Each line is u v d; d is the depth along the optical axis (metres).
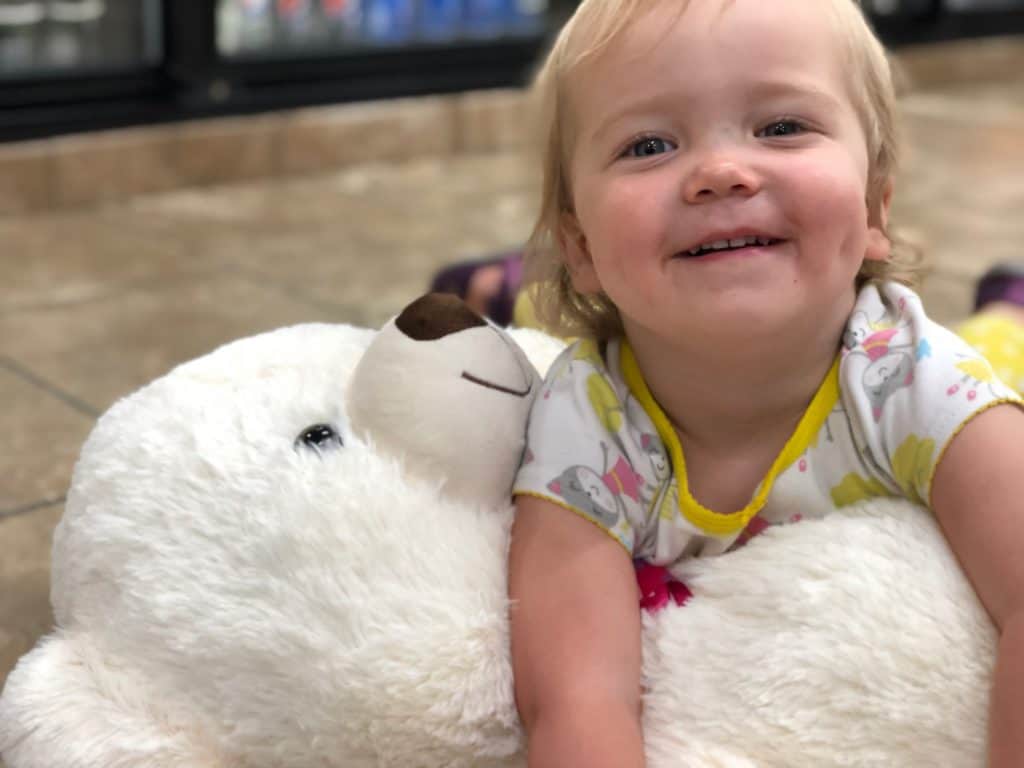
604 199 0.72
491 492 0.76
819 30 0.72
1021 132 3.44
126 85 2.71
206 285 2.01
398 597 0.70
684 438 0.77
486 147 3.21
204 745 0.72
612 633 0.71
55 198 2.55
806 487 0.75
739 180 0.67
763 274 0.68
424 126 3.09
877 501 0.73
